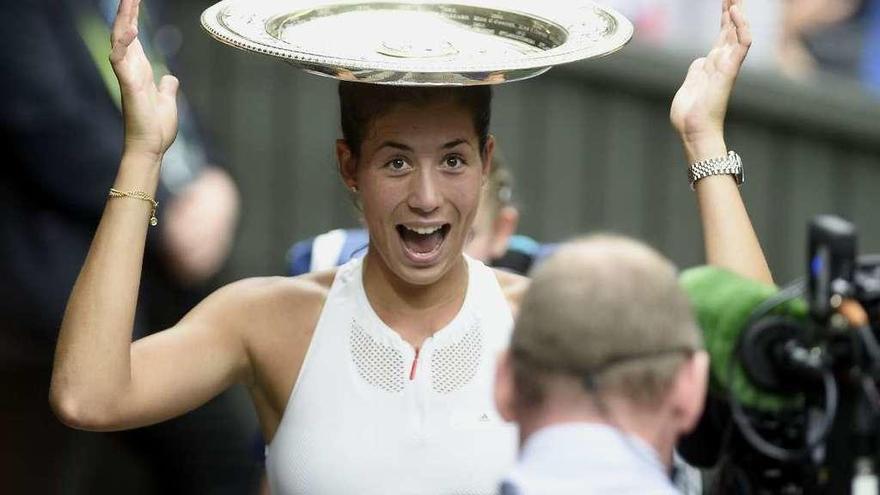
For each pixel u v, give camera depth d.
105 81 9.54
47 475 10.05
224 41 6.23
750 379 5.79
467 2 6.95
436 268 6.64
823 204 14.18
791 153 14.12
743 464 5.93
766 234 14.23
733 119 14.12
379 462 6.68
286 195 14.59
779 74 13.95
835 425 5.76
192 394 6.68
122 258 6.43
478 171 6.67
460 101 6.53
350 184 6.85
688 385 5.31
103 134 9.48
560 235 14.37
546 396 5.25
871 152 14.04
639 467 5.18
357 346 6.79
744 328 5.78
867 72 13.95
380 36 6.76
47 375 9.80
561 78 14.22
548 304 5.27
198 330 6.75
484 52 6.66
